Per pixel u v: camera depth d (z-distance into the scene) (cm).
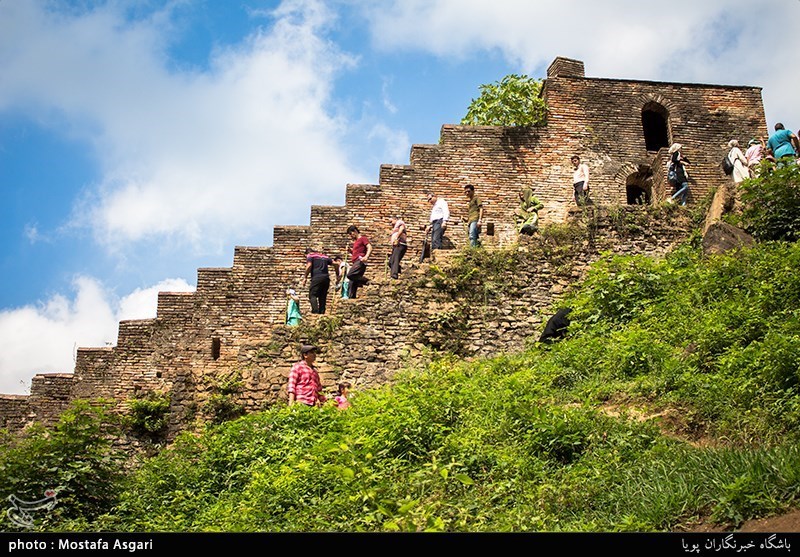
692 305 1664
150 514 1198
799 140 2336
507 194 2552
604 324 1730
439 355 1895
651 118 2770
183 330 2345
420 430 1218
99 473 1234
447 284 2009
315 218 2467
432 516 941
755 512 897
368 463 1156
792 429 1078
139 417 1936
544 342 1836
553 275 2061
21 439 1853
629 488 991
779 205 1989
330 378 1850
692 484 960
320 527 998
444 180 2541
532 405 1276
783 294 1479
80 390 2292
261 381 1777
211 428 1583
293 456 1267
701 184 2623
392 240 2242
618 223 2169
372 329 1923
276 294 2388
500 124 2680
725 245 1962
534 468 1108
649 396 1312
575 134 2620
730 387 1216
